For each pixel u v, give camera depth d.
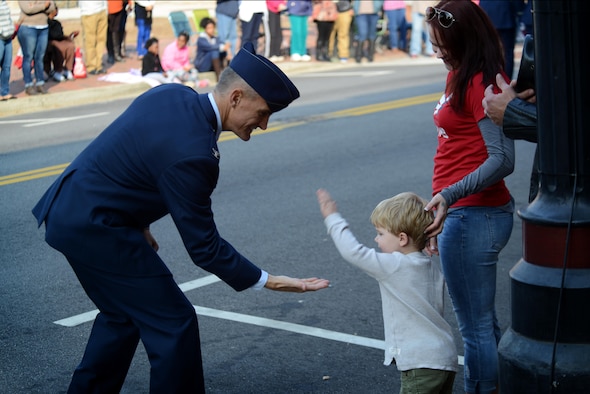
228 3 18.48
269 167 10.19
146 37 20.12
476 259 4.11
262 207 8.49
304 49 21.08
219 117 3.72
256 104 3.69
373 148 11.20
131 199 3.70
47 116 14.82
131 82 17.28
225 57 18.62
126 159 3.66
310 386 4.78
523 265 3.24
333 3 20.83
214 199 8.80
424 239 3.81
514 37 12.52
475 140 4.02
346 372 4.95
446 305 5.94
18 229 7.89
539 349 3.16
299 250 7.19
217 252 3.69
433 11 3.94
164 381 3.76
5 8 15.14
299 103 15.19
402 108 14.27
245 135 3.80
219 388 4.75
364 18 21.19
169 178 3.60
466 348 4.22
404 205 3.78
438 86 16.89
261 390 4.73
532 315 3.18
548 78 3.10
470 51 3.90
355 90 16.72
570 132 3.09
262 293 6.25
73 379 3.99
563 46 3.05
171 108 3.68
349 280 6.48
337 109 14.34
